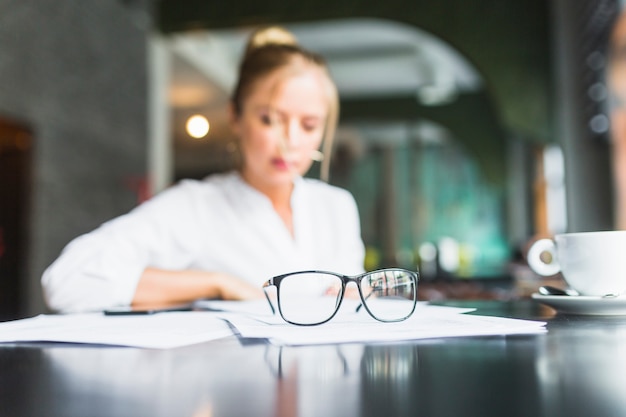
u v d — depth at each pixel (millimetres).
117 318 673
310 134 1282
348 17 4859
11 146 3803
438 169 10875
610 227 3256
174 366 390
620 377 343
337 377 348
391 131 10445
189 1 5434
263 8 5102
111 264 1014
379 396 298
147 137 5602
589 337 514
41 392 315
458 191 10711
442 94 8766
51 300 1004
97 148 4668
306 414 264
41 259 3902
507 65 4457
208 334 511
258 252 1278
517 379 338
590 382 330
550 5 4266
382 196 11031
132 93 5289
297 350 453
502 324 549
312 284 634
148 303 1016
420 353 434
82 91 4461
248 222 1282
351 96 8945
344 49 7020
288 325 570
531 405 279
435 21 4641
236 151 1379
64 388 324
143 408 278
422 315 661
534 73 4402
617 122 2857
